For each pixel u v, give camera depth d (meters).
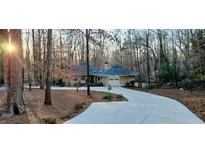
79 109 17.98
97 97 26.84
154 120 13.24
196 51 36.38
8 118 14.09
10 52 15.32
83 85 51.28
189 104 19.80
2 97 24.70
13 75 15.11
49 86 19.66
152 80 50.75
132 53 62.16
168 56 49.56
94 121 13.27
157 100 23.03
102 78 52.31
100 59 68.44
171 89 37.59
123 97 26.44
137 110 16.77
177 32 48.53
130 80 51.25
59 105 19.66
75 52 59.88
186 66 40.03
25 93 29.78
